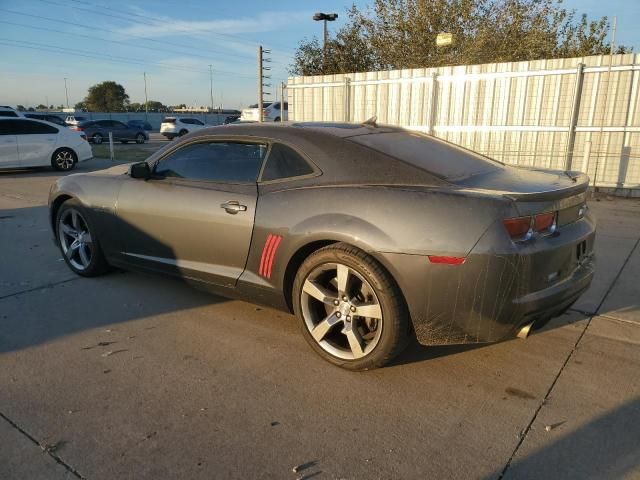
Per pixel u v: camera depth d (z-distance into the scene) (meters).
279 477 2.23
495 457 2.35
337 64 20.52
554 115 10.21
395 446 2.43
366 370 3.10
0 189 10.73
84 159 14.79
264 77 16.64
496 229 2.68
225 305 4.16
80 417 2.65
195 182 3.83
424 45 17.83
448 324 2.81
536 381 3.01
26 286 4.61
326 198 3.12
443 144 3.84
